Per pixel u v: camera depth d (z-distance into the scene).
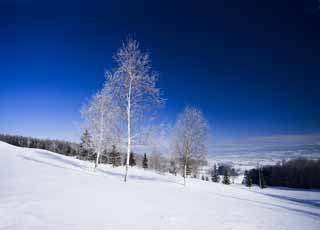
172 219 6.24
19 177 12.91
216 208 8.66
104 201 7.86
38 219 5.32
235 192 26.69
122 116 16.92
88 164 42.62
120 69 16.73
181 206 8.30
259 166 81.31
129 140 16.89
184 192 13.93
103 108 25.72
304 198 36.16
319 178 73.50
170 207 7.88
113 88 16.97
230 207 9.38
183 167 30.31
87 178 15.45
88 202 7.48
